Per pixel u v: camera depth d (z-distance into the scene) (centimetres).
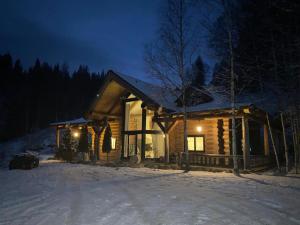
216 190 813
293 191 796
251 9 2030
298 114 1708
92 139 2492
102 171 1441
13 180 1115
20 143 4675
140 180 1061
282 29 1927
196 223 472
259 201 651
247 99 2431
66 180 1092
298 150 1691
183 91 1587
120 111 2297
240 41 2134
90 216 529
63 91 7288
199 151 1856
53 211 576
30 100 6284
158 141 2080
